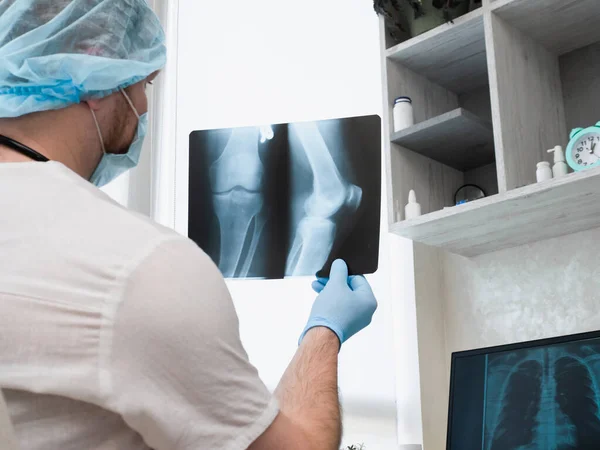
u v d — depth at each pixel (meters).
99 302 0.60
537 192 1.75
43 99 0.79
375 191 1.25
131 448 0.61
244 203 1.33
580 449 1.63
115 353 0.59
